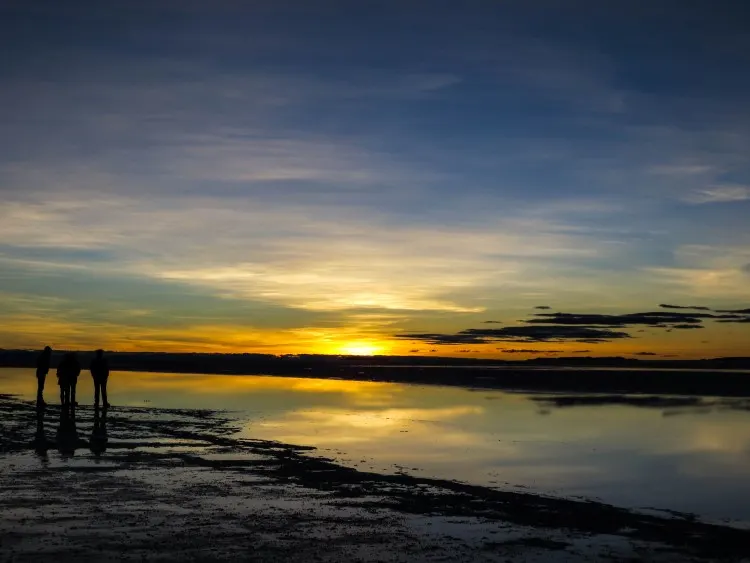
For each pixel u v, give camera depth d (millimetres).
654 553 9438
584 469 15297
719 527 10719
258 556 8898
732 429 22062
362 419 24219
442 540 9875
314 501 12031
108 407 27672
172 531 9906
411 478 14117
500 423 23297
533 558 9148
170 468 14695
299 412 26453
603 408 29234
